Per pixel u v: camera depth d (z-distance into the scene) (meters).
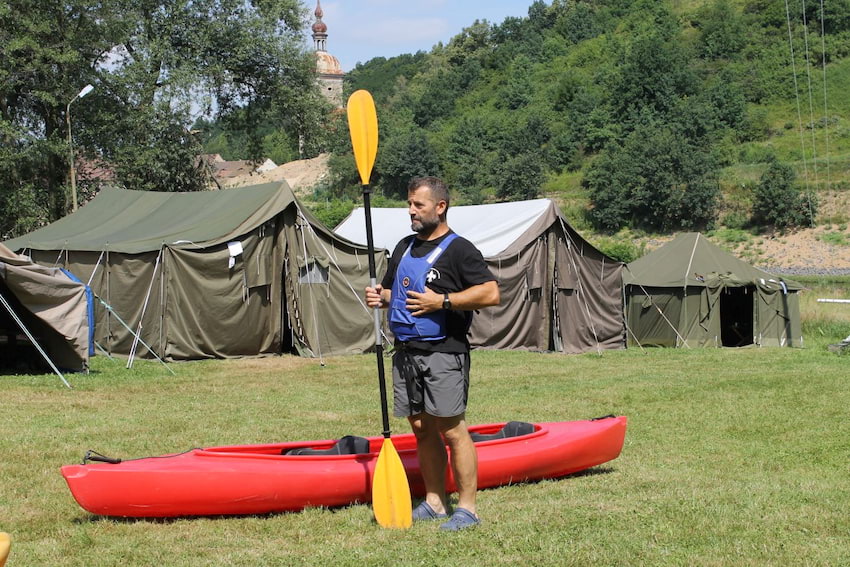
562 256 17.58
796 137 64.38
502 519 4.88
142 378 11.98
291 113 34.41
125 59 29.80
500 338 17.22
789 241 47.59
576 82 78.12
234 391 10.83
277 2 32.66
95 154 29.42
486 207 19.45
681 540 4.50
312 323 15.36
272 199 15.09
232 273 14.60
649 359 15.81
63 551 4.38
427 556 4.24
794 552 4.30
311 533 4.70
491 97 88.81
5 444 7.09
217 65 31.19
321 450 5.59
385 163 71.44
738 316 20.27
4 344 12.66
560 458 5.89
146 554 4.33
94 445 7.11
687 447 7.18
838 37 77.75
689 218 52.41
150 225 16.41
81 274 14.93
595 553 4.27
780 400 9.89
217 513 4.98
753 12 85.81
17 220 27.66
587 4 101.06
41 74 27.05
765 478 6.05
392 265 4.85
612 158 57.66
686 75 71.00
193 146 30.77
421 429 4.86
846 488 5.76
